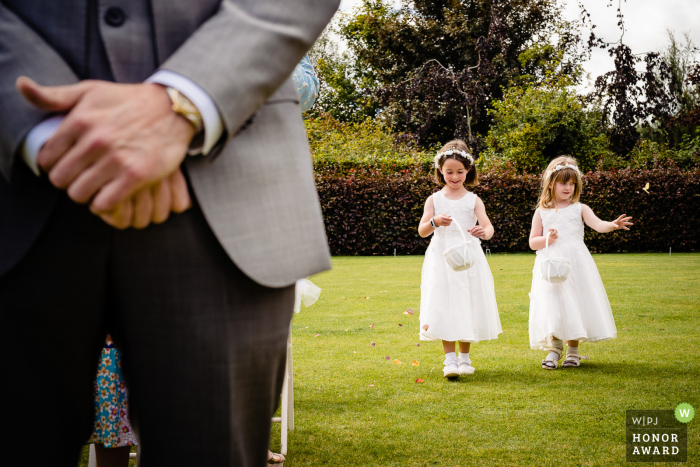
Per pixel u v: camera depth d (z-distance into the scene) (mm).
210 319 740
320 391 3299
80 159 613
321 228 870
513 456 2334
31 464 767
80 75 714
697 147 17328
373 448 2445
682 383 3342
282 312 811
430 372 3709
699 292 6770
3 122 663
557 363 3891
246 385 782
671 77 18219
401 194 13109
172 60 680
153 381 750
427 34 23359
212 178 733
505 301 6375
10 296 716
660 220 13227
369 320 5422
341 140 15789
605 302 4102
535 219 4316
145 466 779
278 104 837
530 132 17562
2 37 695
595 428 2643
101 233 702
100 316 761
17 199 700
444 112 19094
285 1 758
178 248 723
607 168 17672
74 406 788
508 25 21688
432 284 3828
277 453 2311
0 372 737
